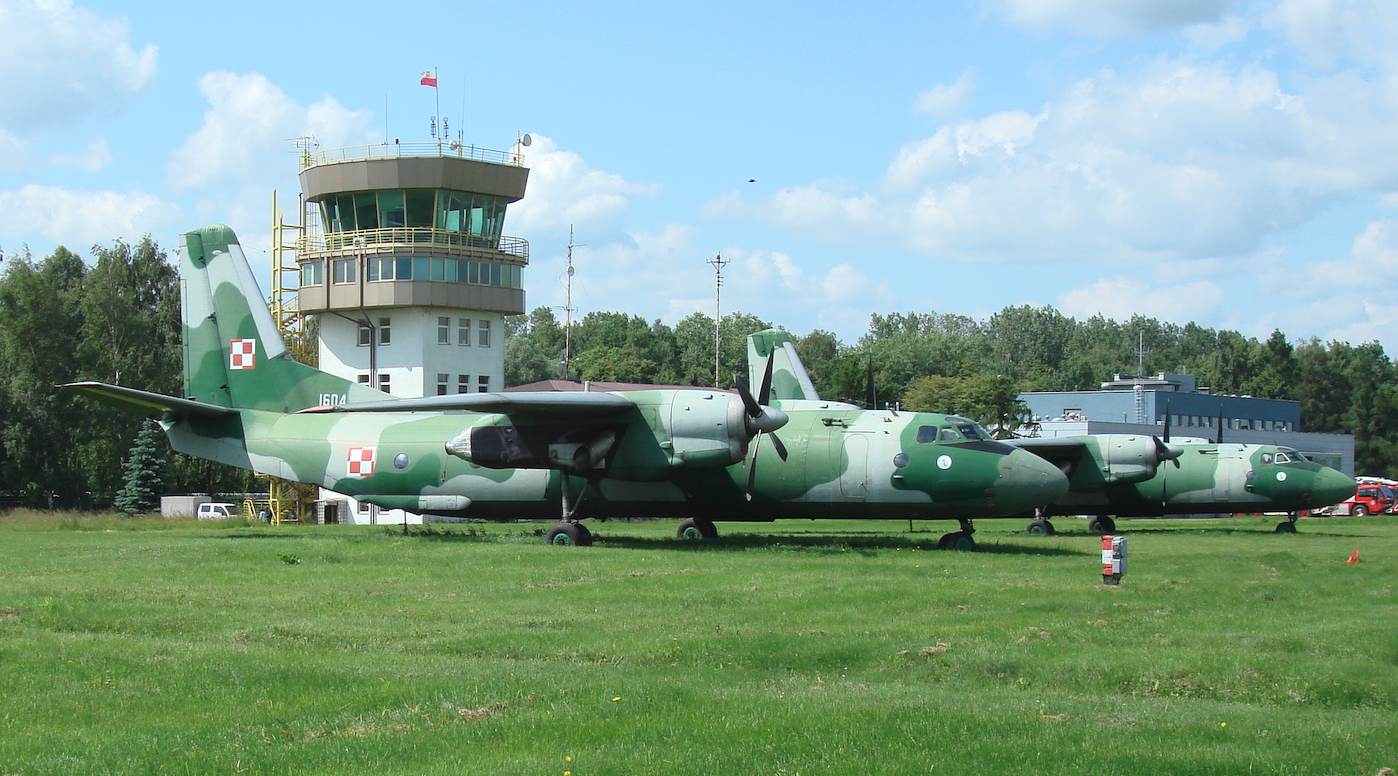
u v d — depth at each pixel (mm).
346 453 29969
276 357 31062
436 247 51000
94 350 61219
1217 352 128750
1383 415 114812
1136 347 181375
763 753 8945
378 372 52875
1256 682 11742
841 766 8633
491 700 10578
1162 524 46625
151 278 73500
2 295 60531
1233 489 36844
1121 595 17328
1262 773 8539
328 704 10469
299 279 54531
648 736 9422
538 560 22125
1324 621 15188
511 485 28703
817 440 27047
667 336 125750
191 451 31234
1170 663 12383
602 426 26703
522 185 53312
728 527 39188
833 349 136625
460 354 53469
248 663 12039
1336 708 10961
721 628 14492
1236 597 17266
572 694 10836
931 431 26438
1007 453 25859
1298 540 32375
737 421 25656
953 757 8828
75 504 59906
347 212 52062
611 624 14773
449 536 30531
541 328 131125
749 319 127250
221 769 8617
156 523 40000
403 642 13609
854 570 20547
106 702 10539
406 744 9227
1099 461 36250
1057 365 167625
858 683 11867
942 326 192000
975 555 24141
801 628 14500
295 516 53562
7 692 10914
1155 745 9242
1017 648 13281
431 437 29438
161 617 15039
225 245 31406
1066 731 9586
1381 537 34656
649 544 27719
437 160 50219
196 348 31453
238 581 18875
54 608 15594
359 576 19547
